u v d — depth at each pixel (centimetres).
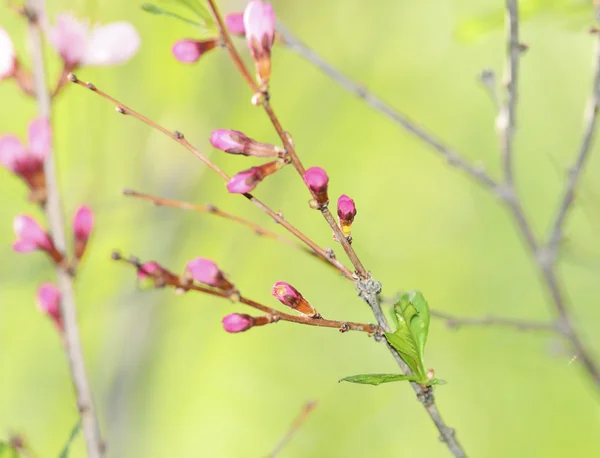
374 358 1150
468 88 1206
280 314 353
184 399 1120
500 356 1107
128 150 866
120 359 823
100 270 948
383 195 1236
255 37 353
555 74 1062
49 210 472
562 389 1080
